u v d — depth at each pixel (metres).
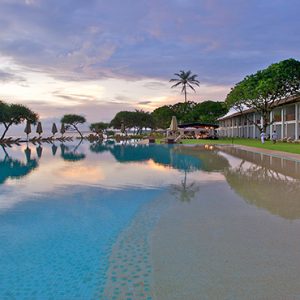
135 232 5.06
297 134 33.34
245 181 9.48
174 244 4.48
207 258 3.98
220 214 5.93
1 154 21.08
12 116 40.56
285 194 7.59
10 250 4.41
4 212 6.33
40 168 13.28
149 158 17.55
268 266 3.72
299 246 4.32
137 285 3.38
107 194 7.91
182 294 3.15
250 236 4.72
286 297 3.05
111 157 18.47
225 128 70.00
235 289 3.22
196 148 25.75
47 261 4.04
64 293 3.26
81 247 4.49
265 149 21.92
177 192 8.02
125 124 67.56
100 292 3.26
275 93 34.31
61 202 7.12
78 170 12.58
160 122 71.75
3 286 3.42
